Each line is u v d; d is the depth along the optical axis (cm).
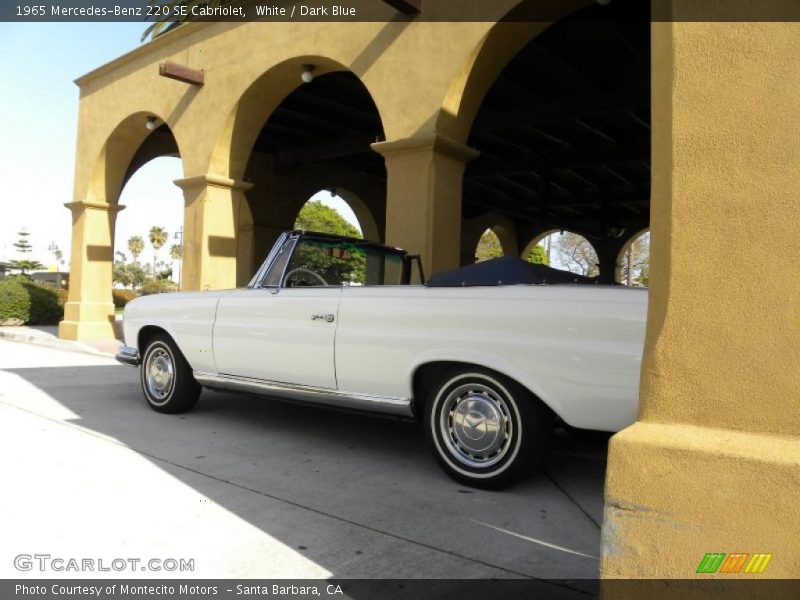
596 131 1262
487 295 367
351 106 1209
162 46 1095
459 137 708
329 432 520
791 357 163
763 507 158
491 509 340
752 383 168
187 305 552
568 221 2242
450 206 701
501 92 1048
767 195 169
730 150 174
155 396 589
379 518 324
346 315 429
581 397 329
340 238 527
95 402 635
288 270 491
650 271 192
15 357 1045
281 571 261
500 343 354
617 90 986
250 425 542
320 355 440
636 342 316
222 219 991
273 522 315
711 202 176
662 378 180
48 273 3117
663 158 188
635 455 175
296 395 468
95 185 1316
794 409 162
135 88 1166
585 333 330
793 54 168
